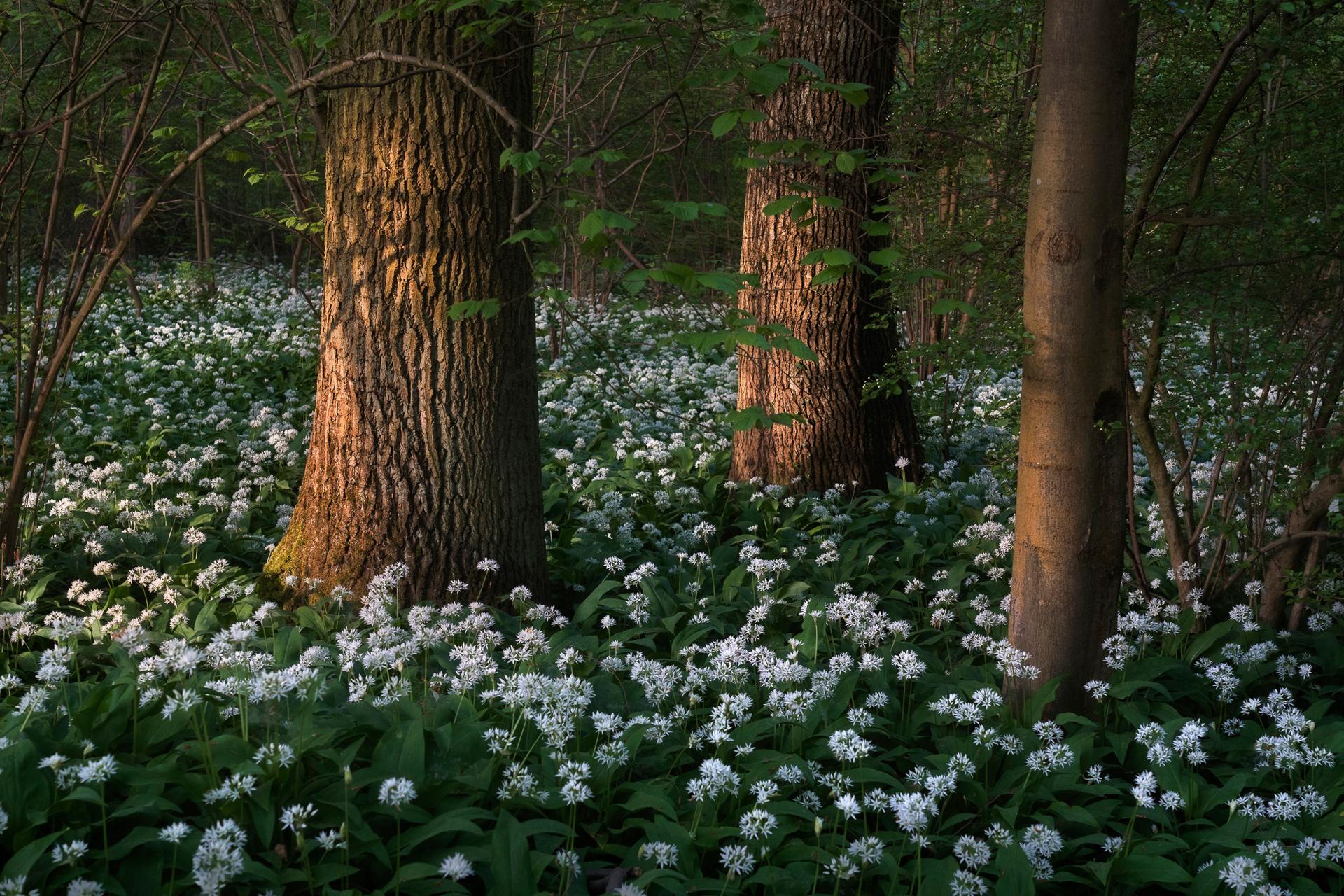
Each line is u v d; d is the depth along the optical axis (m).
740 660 4.34
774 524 7.40
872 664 4.48
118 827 3.10
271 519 7.14
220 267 21.72
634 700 4.45
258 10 7.44
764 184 7.98
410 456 5.32
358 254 5.26
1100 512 4.39
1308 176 4.99
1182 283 5.15
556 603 6.05
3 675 4.46
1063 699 4.45
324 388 5.46
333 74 4.29
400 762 3.48
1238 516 5.69
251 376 12.09
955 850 3.31
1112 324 4.32
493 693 3.91
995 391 11.06
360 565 5.33
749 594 5.97
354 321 5.30
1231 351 5.36
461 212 5.23
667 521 7.60
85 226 13.80
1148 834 3.79
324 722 3.76
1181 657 5.28
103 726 3.51
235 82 7.02
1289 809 3.56
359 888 3.11
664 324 4.89
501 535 5.50
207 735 3.44
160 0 5.19
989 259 5.84
